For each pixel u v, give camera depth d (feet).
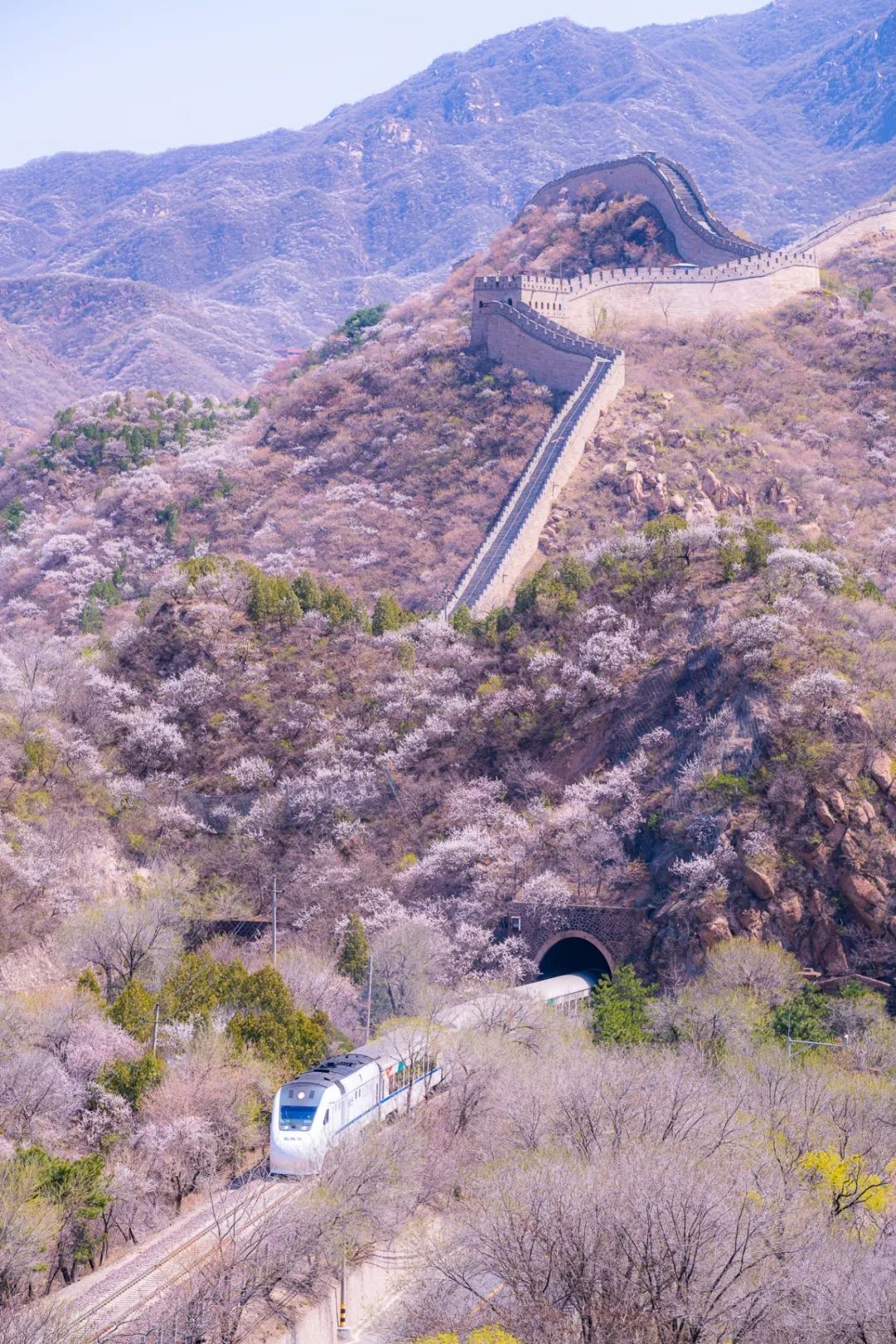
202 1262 186.39
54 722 451.53
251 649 496.23
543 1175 198.49
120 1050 271.08
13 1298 190.80
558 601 475.31
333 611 508.12
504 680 462.60
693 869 352.49
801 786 358.64
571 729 434.30
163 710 474.49
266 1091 251.80
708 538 467.11
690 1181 190.60
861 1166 218.18
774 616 409.69
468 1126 243.40
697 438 640.99
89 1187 208.85
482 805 420.77
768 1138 231.50
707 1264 180.65
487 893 380.58
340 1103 225.97
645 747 411.95
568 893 371.76
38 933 353.10
